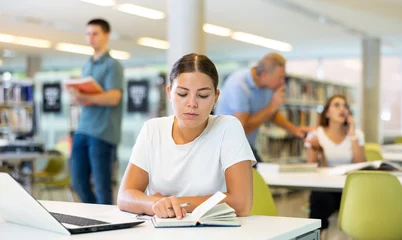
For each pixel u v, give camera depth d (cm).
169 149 224
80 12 966
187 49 584
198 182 221
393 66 1491
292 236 182
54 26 1107
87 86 461
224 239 166
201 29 590
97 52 487
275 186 356
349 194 328
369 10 930
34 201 177
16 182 179
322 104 1050
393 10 926
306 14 973
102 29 481
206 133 222
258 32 1175
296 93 940
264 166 406
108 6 914
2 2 880
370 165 375
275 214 321
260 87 488
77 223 185
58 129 1012
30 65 1603
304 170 402
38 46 1393
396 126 1481
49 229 183
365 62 1247
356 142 457
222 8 930
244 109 485
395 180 317
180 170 221
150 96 933
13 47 1415
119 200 221
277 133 866
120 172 950
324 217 454
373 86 1243
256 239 166
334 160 457
